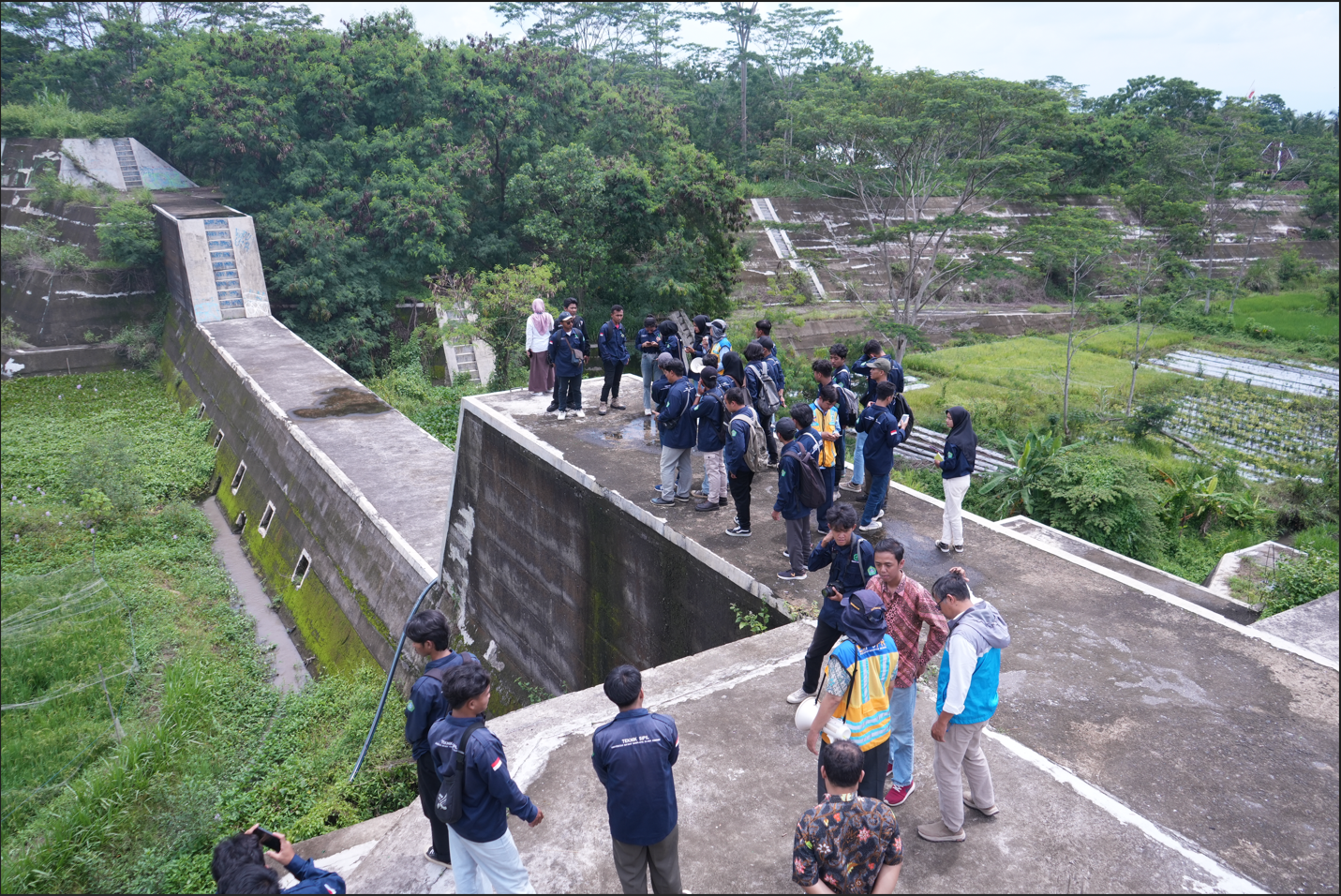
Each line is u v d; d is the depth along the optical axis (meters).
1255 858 4.88
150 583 17.77
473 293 27.81
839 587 5.71
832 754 3.76
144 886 9.26
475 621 14.26
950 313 44.00
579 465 11.45
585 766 5.76
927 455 24.05
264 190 32.72
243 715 13.32
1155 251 38.28
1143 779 5.58
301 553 18.41
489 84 32.62
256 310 30.55
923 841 4.91
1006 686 6.68
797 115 37.09
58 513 19.52
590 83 35.19
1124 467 17.41
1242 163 44.88
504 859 4.38
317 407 22.34
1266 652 7.15
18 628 14.62
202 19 47.28
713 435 9.61
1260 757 5.79
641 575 10.02
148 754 11.41
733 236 32.44
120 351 31.69
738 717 6.23
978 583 8.44
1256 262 51.34
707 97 61.47
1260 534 17.86
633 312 31.34
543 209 30.66
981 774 4.97
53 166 35.31
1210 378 34.34
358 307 30.67
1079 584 8.42
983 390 31.62
